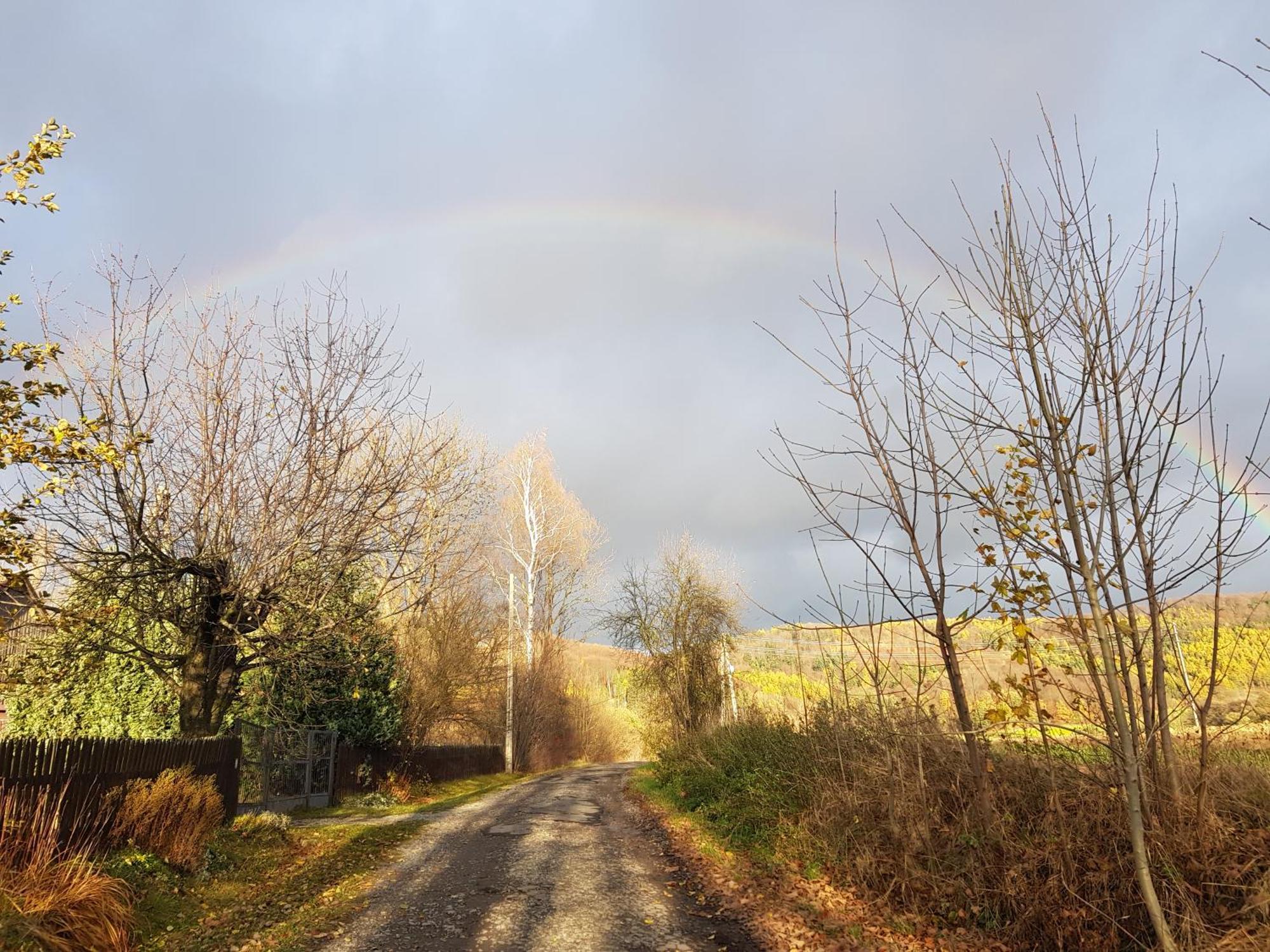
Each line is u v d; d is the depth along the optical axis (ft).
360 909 28.37
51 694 49.65
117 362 43.73
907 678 29.68
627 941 24.58
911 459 25.94
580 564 146.30
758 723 53.57
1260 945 17.90
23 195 29.43
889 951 23.40
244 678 59.16
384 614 62.44
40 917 21.07
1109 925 21.48
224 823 40.60
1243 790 22.62
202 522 45.32
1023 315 21.50
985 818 25.35
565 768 142.72
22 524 32.94
